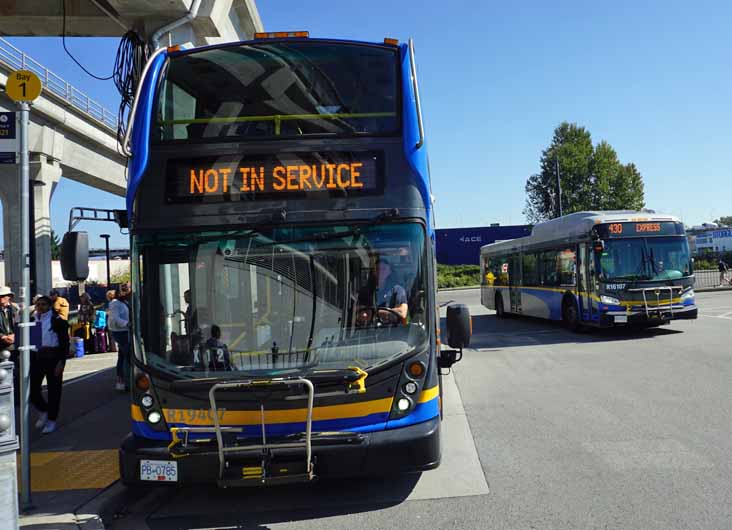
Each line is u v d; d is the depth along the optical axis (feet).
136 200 16.87
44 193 95.76
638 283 49.90
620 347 45.01
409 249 16.79
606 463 19.07
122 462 15.85
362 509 16.47
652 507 15.44
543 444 21.52
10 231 96.12
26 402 16.85
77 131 103.24
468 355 45.32
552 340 51.75
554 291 60.29
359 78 18.04
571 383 32.37
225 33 47.29
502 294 78.59
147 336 16.31
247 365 16.14
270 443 15.16
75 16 43.27
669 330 54.03
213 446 15.42
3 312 29.60
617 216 52.34
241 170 16.89
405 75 18.10
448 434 23.44
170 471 15.51
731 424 22.81
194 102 17.84
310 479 15.14
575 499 16.28
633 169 249.14
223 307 16.42
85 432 25.62
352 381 15.71
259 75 18.10
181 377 15.93
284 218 16.66
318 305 16.44
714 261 140.56
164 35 39.75
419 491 17.57
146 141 17.16
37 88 17.19
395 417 15.97
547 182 253.65
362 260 16.66
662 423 23.44
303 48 18.74
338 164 16.99
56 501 17.25
